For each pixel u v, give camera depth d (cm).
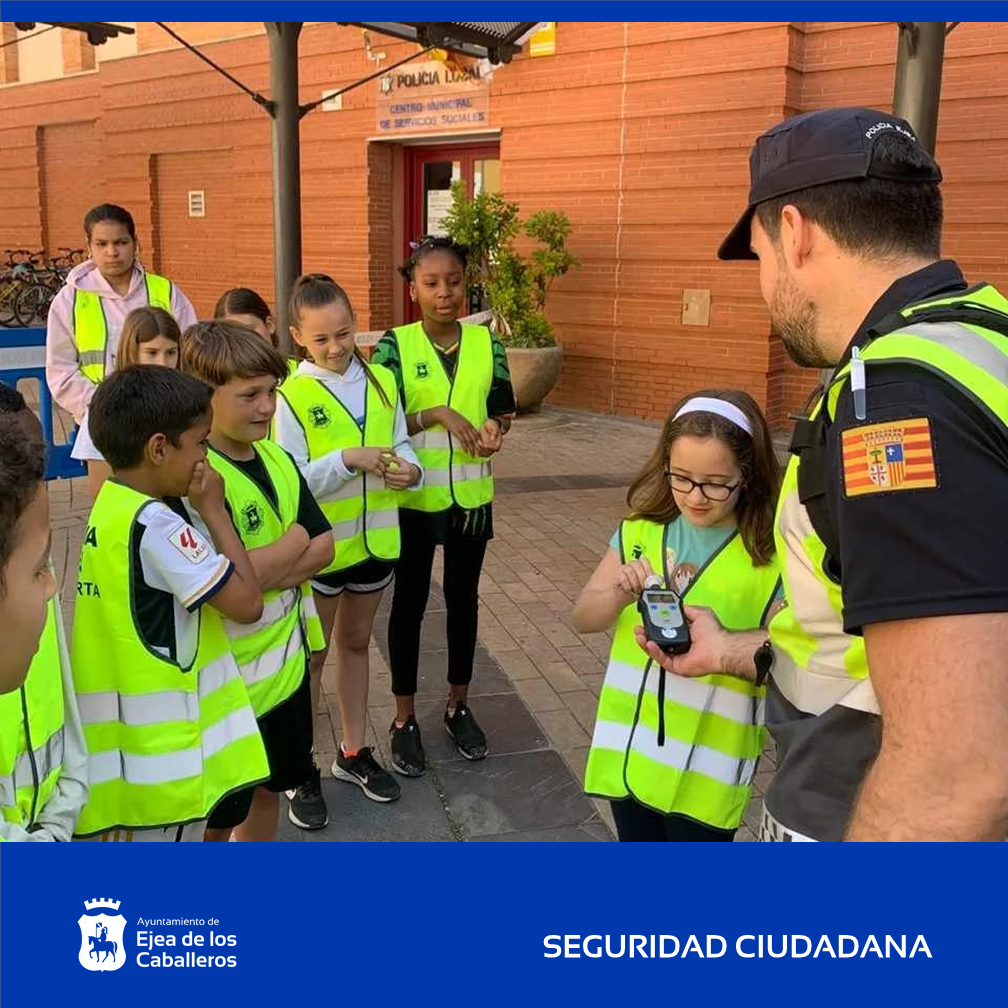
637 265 949
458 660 346
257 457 241
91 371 458
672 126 898
